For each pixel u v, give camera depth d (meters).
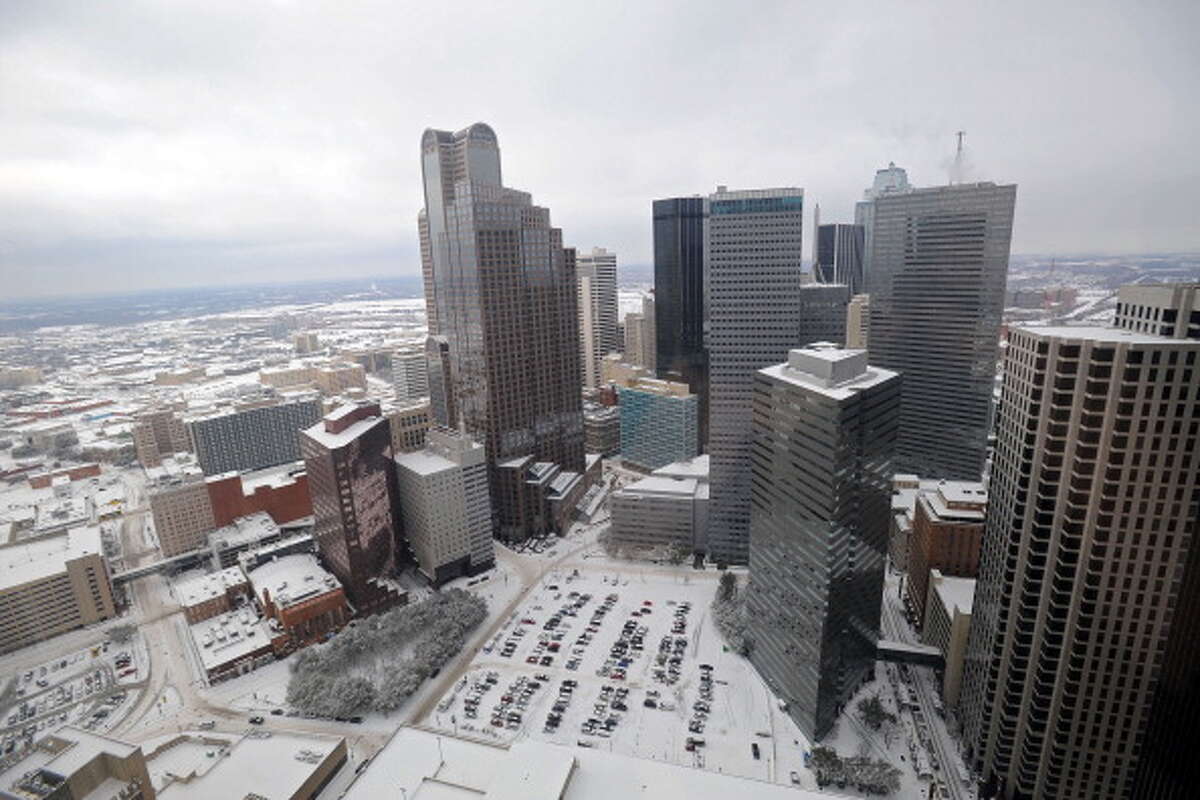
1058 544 157.88
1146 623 152.25
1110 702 160.00
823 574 190.38
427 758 184.88
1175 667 111.06
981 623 190.75
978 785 188.62
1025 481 162.38
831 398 177.50
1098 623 155.62
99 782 136.88
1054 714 167.88
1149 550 148.12
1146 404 140.62
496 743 191.25
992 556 183.25
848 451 183.00
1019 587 168.50
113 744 139.88
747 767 198.25
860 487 194.00
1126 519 147.75
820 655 196.50
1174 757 109.00
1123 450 144.38
